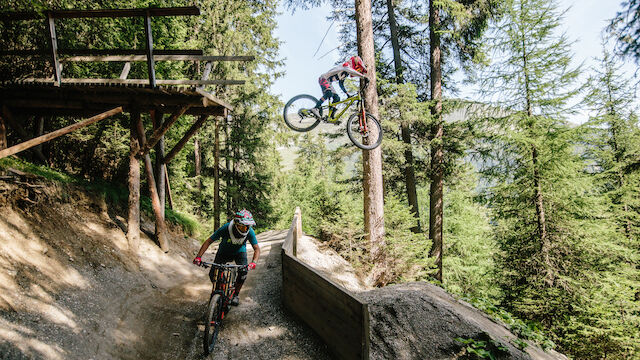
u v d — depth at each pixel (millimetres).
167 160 8414
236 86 16641
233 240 4492
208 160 19312
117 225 6941
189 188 16891
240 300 5645
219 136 17938
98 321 3947
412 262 8633
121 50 5734
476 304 5520
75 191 6383
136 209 6922
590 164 10547
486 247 18078
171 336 4250
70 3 6895
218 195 16375
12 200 4766
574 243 9484
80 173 8742
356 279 7887
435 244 12297
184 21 13289
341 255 8828
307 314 4613
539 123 9773
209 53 15539
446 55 13703
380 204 8625
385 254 8320
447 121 12602
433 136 12539
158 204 7633
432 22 12906
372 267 8305
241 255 4715
